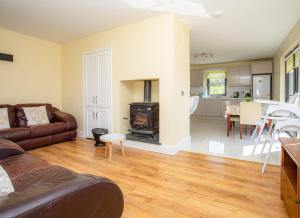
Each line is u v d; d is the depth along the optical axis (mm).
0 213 569
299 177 1310
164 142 3332
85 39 4371
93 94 4293
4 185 1120
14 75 4137
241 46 5293
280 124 2410
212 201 1829
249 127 5078
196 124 6660
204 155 3182
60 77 4992
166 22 3234
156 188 2080
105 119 4105
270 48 5535
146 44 3455
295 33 3707
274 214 1632
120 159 3010
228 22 3576
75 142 4082
